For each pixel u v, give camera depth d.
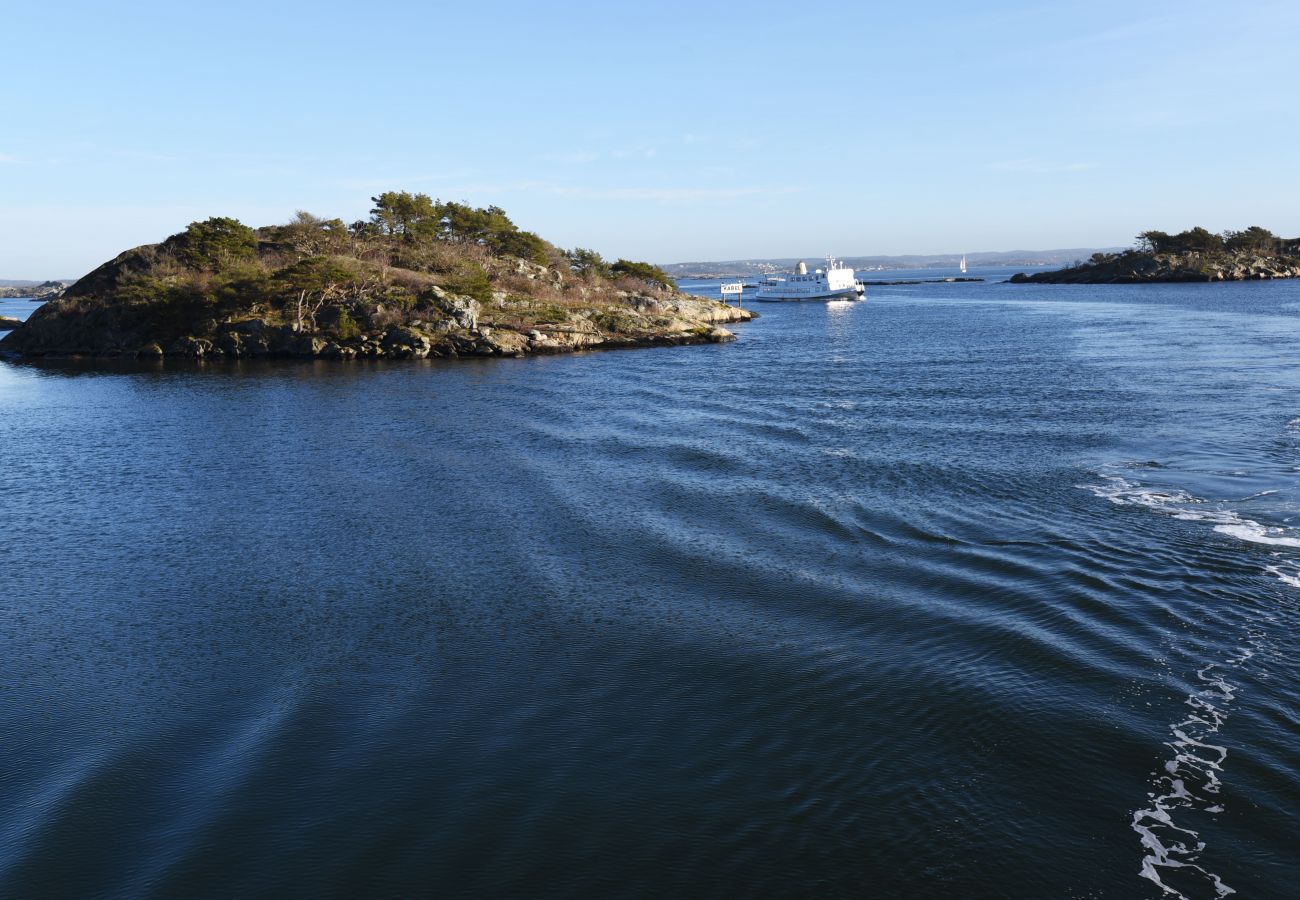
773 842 12.50
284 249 128.50
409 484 33.88
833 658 18.00
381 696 17.14
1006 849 12.11
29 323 108.81
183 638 20.17
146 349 94.75
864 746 14.79
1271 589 20.30
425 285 106.31
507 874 12.05
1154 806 12.84
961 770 13.98
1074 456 33.78
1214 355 64.94
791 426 43.50
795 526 26.58
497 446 40.78
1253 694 15.76
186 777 14.66
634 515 28.34
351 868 12.27
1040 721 15.23
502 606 21.34
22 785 14.57
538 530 27.17
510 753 15.02
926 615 19.81
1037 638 18.34
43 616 21.70
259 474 36.66
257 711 16.73
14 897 11.88
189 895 11.85
